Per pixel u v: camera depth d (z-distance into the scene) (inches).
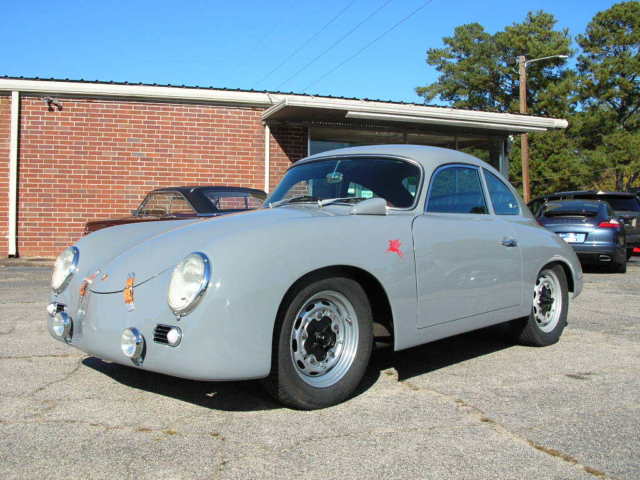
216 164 525.3
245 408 125.7
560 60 1859.0
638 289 331.0
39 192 493.4
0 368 155.6
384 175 153.8
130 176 507.8
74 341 132.6
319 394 123.3
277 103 485.4
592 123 1795.0
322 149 561.0
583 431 114.0
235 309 109.9
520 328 182.5
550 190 1766.7
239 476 94.2
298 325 122.2
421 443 107.4
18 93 485.7
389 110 500.1
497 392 138.3
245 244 114.0
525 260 172.4
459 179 162.9
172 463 98.8
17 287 315.3
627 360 169.6
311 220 125.5
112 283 125.0
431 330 142.6
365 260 127.5
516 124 557.3
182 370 110.9
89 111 499.2
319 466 97.8
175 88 508.7
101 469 96.5
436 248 142.9
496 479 93.7
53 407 126.1
